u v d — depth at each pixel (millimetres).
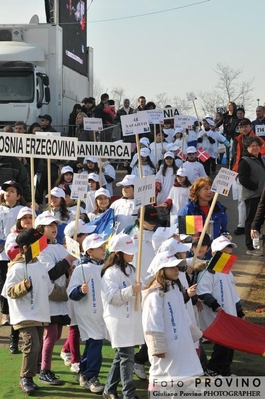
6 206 10641
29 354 7855
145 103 22781
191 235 8516
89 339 7938
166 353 6652
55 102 23781
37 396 7812
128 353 7359
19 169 12750
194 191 9758
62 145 9375
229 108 21734
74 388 8055
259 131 17422
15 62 22375
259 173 13727
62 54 24344
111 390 7578
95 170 15969
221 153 25875
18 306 7871
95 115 23344
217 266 7531
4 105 22219
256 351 7406
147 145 17672
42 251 8320
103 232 10977
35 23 23906
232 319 7879
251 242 14164
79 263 8430
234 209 18594
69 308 8281
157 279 6762
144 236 8859
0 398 7742
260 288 12062
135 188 7598
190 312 7363
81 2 27391
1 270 10633
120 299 7312
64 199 10781
